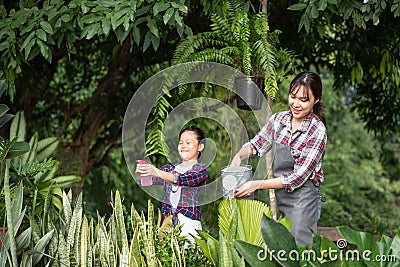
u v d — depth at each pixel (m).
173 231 4.32
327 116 17.31
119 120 9.54
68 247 4.28
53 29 5.30
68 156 8.91
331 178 16.39
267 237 3.91
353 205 16.23
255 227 4.50
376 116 9.55
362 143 17.38
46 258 4.41
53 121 10.80
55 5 5.52
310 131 4.84
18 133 6.04
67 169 8.80
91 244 4.46
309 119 4.87
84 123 9.38
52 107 9.69
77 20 5.24
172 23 5.08
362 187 17.03
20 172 5.25
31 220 4.54
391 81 8.35
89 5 5.02
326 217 10.83
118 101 9.26
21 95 8.06
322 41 8.42
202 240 4.36
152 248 4.13
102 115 9.23
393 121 9.48
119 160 12.41
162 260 4.15
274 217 5.20
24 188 5.19
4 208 4.76
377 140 17.44
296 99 4.73
